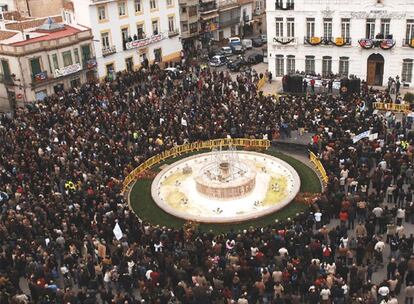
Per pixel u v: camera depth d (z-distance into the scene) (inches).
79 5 2234.3
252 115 1605.6
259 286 874.1
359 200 1103.0
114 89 2110.0
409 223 1114.1
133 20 2418.8
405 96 1818.4
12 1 2628.0
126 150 1425.9
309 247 944.9
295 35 2185.0
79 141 1448.1
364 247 962.7
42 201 1139.3
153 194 1317.7
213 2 3036.4
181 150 1545.3
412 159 1255.5
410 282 868.6
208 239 1015.0
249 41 2957.7
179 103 1758.1
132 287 968.9
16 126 1615.4
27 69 2046.0
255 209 1242.6
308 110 1626.5
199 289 858.1
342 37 2089.1
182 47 2783.0
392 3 1936.5
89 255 1010.7
